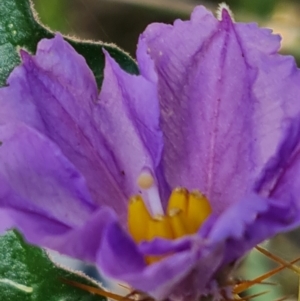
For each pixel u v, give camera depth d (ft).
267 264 0.48
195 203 0.30
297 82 0.31
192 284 0.29
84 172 0.31
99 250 0.26
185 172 0.33
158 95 0.32
